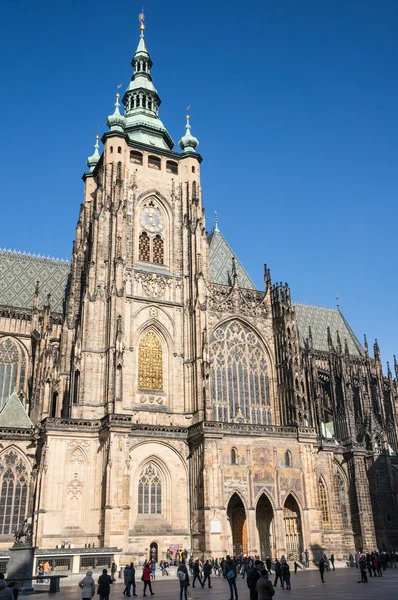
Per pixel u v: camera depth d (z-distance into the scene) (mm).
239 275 150250
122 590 70688
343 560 122938
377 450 146500
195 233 135875
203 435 110562
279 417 132875
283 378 134125
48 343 128625
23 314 144625
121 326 116562
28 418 124312
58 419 107125
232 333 135625
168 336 127688
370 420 148375
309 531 113500
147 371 123500
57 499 102812
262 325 139375
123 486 102812
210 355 131125
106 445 105375
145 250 134375
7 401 125250
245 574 92062
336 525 126062
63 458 105625
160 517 110062
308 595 56312
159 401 121812
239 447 113875
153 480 112312
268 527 116750
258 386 134500
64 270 166500
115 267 122438
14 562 66250
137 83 162125
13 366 140250
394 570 104000
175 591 67250
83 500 104938
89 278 122500
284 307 138750
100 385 115375
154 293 129750
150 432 113625
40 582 82875
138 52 167375
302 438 120062
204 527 105125
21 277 157750
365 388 156625
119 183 132125
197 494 110188
